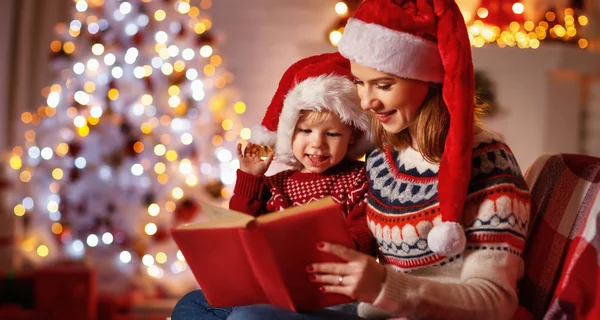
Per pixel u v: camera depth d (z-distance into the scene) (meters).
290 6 4.60
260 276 1.23
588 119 4.18
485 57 3.93
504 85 3.96
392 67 1.28
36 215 4.23
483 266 1.23
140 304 3.69
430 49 1.28
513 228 1.24
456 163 1.22
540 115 3.98
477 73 3.95
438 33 1.26
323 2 4.58
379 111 1.34
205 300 1.61
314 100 1.53
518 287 1.41
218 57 4.11
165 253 3.97
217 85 4.08
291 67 1.69
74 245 3.97
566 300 1.29
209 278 1.30
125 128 3.84
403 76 1.29
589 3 4.33
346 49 1.33
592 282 1.28
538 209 1.45
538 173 1.50
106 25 3.89
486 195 1.25
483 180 1.26
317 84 1.53
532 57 3.91
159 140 3.87
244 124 4.62
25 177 4.29
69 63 4.00
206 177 3.94
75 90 3.92
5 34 4.53
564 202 1.42
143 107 3.84
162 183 3.87
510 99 3.97
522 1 4.13
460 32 1.25
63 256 4.07
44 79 4.70
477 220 1.25
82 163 3.90
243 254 1.23
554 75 4.01
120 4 3.89
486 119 3.99
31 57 4.69
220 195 3.90
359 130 1.61
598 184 1.38
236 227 1.17
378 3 1.30
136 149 3.81
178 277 3.95
